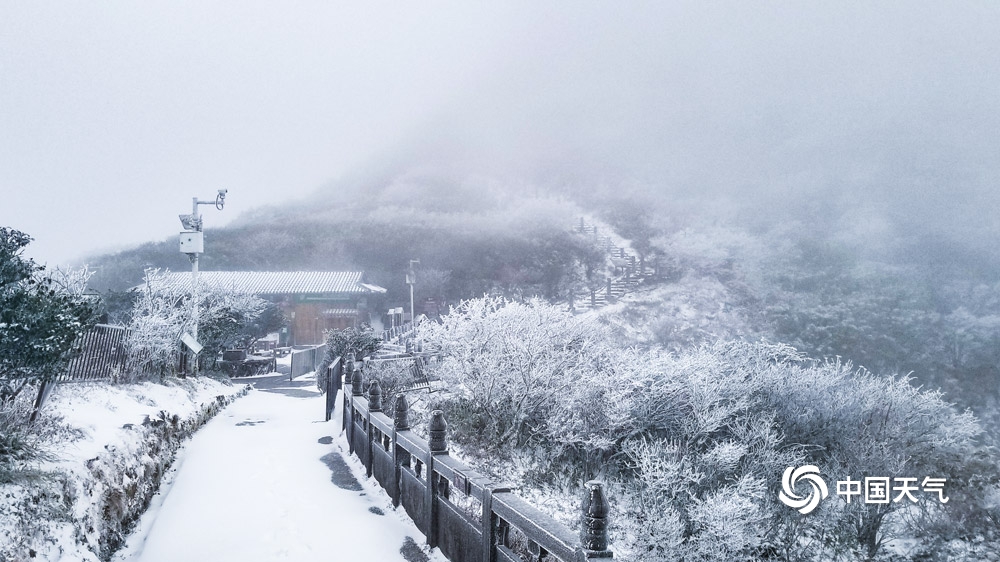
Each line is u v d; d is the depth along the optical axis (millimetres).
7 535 3984
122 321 16172
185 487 7691
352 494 7438
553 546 3506
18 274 5301
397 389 13812
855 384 15508
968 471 13820
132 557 5453
